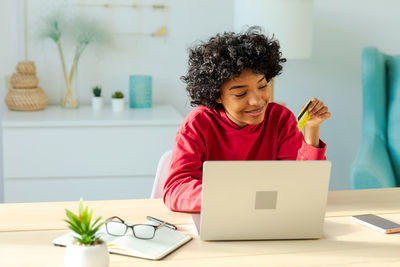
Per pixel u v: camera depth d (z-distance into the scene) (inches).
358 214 53.5
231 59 53.4
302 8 98.4
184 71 116.2
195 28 115.0
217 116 59.5
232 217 44.9
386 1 120.6
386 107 98.1
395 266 41.3
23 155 95.9
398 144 94.4
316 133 55.0
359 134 125.9
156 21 113.3
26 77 104.0
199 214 52.4
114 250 42.4
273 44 57.2
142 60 114.3
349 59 121.9
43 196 98.0
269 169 43.8
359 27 121.0
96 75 113.0
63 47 110.0
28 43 109.5
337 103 123.5
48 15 108.4
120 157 98.9
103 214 51.8
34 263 40.6
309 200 45.2
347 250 44.3
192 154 57.1
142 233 45.4
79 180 98.5
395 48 123.5
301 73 120.6
